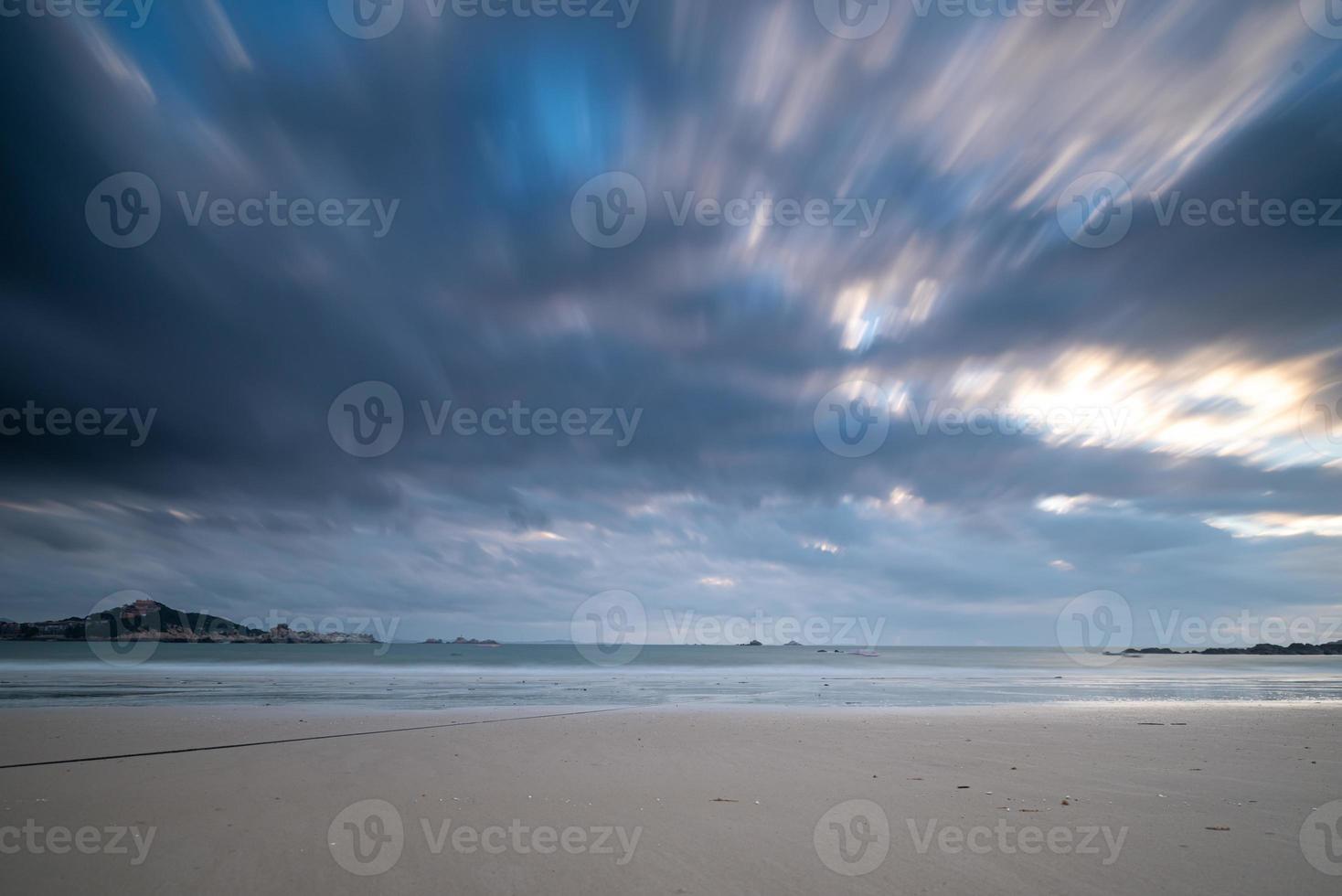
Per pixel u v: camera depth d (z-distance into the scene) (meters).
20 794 8.76
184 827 7.25
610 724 16.47
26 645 110.06
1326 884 5.73
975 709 21.06
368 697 24.77
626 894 5.45
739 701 24.52
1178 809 8.18
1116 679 42.38
